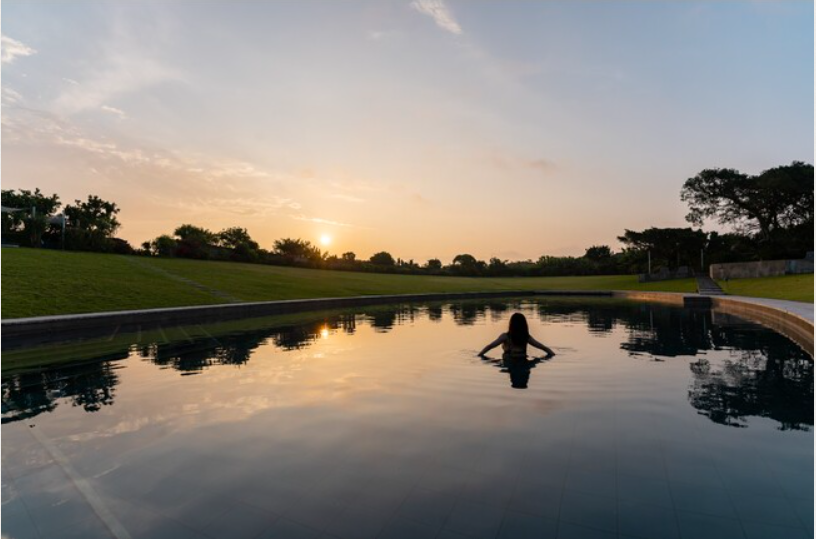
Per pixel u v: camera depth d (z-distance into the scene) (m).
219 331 11.40
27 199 34.38
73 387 5.48
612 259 59.69
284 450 3.44
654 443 3.53
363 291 28.81
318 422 4.09
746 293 23.94
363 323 13.51
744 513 2.50
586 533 2.32
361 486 2.85
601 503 2.62
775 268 29.62
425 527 2.38
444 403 4.68
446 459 3.25
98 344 9.18
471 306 21.73
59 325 10.76
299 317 15.66
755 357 7.30
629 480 2.90
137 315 12.39
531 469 3.07
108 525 2.45
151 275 23.02
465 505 2.61
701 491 2.75
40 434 3.84
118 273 21.73
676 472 3.02
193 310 13.92
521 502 2.64
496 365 6.69
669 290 31.42
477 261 63.19
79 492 2.82
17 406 4.68
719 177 37.22
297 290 25.08
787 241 34.09
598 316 15.67
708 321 13.52
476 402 4.70
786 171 33.66
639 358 7.22
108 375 6.17
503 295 32.22
